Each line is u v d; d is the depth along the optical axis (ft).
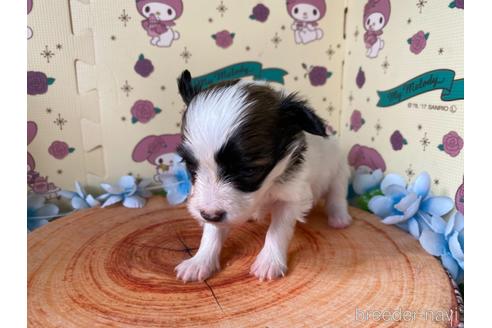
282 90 0.86
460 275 0.89
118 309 0.71
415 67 1.02
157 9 1.18
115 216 1.14
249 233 1.03
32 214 1.21
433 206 0.97
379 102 1.17
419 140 1.03
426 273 0.82
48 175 1.23
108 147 1.25
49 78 1.16
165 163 1.30
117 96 1.22
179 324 0.67
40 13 1.11
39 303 0.73
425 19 0.98
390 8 1.09
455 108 0.91
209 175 0.72
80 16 1.14
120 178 1.27
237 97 0.75
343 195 1.14
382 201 1.09
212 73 1.25
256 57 1.27
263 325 0.66
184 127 0.75
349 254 0.91
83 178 1.26
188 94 0.86
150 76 1.22
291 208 0.89
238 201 0.71
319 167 1.01
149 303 0.73
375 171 1.19
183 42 1.21
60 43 1.14
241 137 0.70
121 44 1.18
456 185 0.92
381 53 1.14
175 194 1.24
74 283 0.80
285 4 1.25
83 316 0.69
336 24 1.30
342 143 1.38
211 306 0.72
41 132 1.20
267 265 0.82
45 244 0.96
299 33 1.28
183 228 1.06
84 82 1.19
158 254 0.92
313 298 0.74
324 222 1.11
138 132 1.26
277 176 0.81
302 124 0.77
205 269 0.82
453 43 0.90
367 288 0.77
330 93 1.36
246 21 1.24
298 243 0.97
